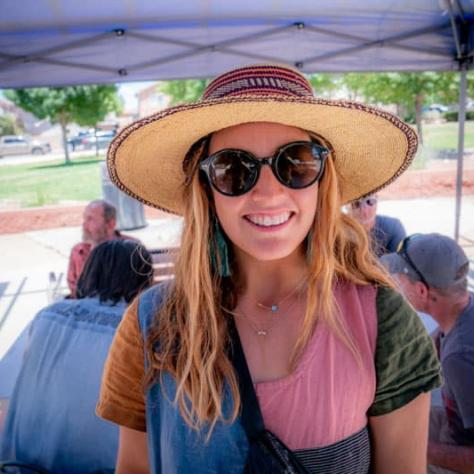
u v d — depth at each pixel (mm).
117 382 1056
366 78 18719
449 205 10930
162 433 985
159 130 1039
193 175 1122
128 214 9164
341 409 913
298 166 962
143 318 1042
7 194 16922
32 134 43906
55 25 4004
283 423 913
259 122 958
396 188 13094
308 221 993
